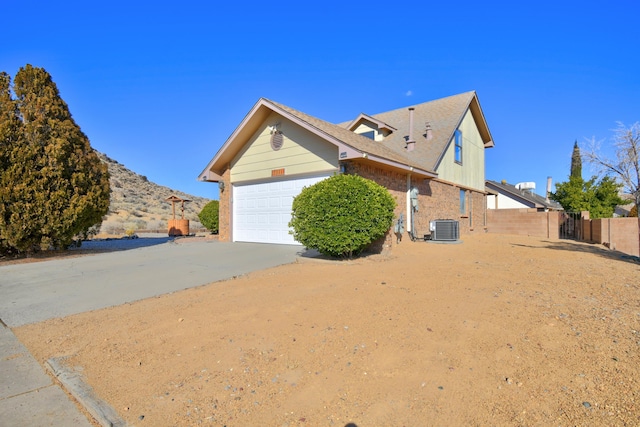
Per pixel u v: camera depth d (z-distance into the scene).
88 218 11.95
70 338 4.19
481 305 4.65
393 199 9.27
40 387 3.19
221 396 2.89
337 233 7.95
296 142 11.91
